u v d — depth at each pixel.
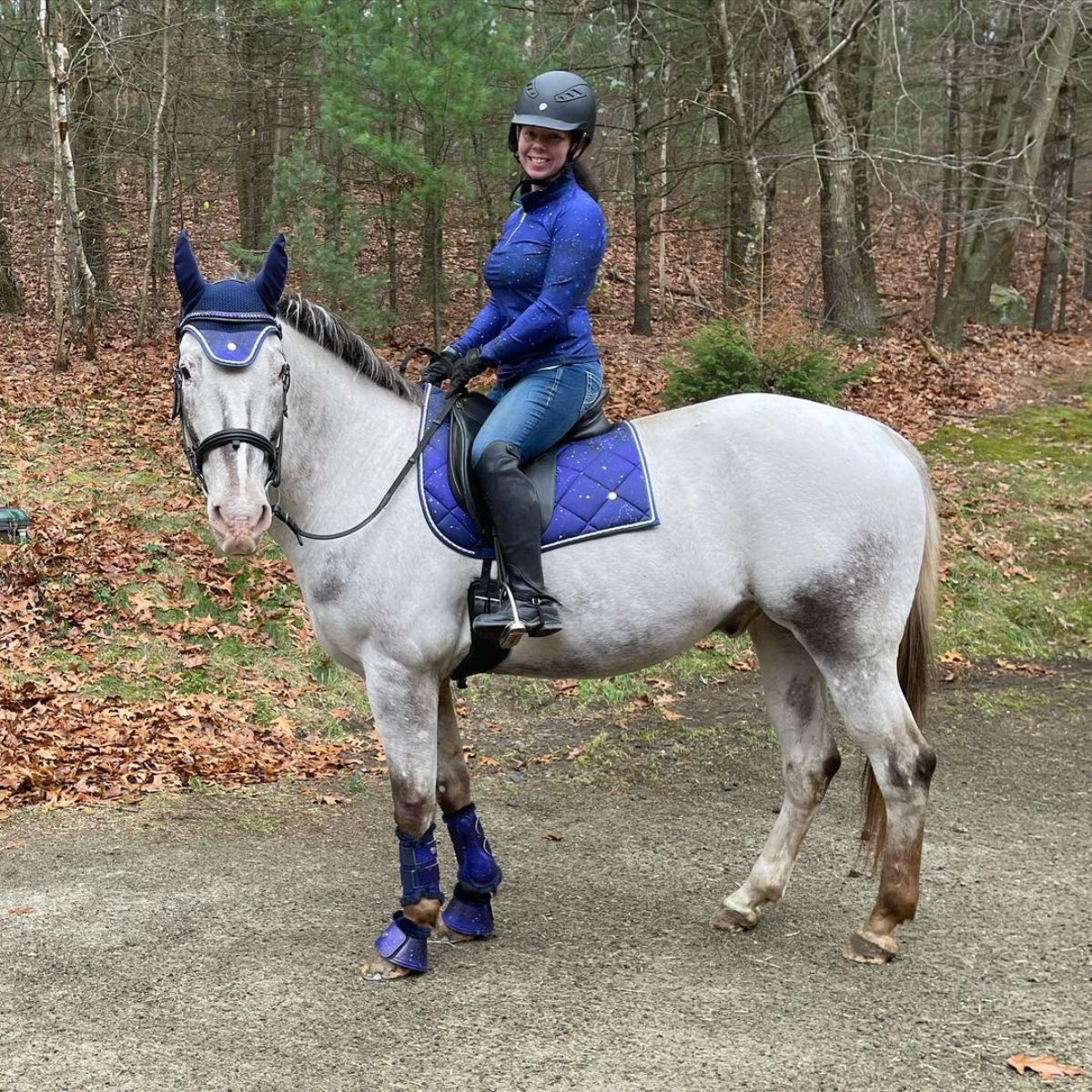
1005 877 4.18
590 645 3.38
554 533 3.29
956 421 12.04
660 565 3.34
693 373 10.07
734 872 4.30
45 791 4.94
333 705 6.20
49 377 11.89
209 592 6.92
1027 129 15.52
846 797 5.15
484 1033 3.00
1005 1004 3.17
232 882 4.10
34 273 18.61
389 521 3.31
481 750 5.79
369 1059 2.87
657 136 16.52
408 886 3.36
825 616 3.35
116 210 16.70
